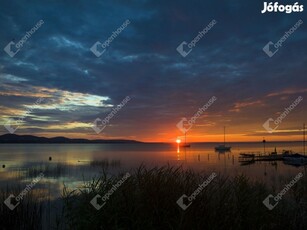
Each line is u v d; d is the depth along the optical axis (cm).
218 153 12262
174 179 624
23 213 1259
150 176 615
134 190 593
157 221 545
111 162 6031
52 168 4544
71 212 585
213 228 534
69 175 3712
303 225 677
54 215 1322
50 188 2511
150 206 558
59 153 12050
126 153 12850
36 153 11819
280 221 659
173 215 556
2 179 3297
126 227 527
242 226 578
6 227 1131
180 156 10019
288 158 6675
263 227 595
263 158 7300
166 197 567
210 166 5666
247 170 4541
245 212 594
